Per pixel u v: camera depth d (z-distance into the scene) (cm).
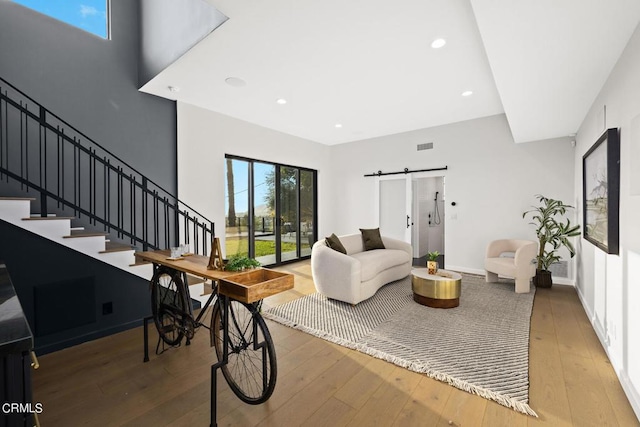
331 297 365
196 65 302
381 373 212
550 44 203
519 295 386
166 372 217
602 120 270
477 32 242
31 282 250
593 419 165
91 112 335
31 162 297
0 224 237
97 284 287
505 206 483
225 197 468
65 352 250
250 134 507
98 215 339
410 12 218
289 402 181
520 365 218
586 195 322
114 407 178
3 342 73
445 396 186
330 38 252
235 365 224
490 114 469
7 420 76
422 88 359
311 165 645
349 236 474
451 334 272
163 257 234
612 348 224
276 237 580
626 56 203
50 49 310
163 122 395
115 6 354
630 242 192
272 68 307
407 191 587
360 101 406
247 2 207
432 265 368
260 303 182
